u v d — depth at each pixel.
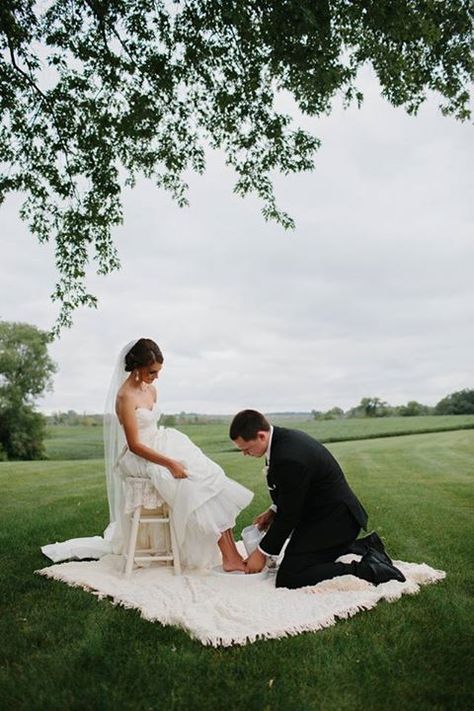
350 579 3.96
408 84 8.73
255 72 8.60
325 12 7.27
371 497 9.23
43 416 49.34
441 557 5.03
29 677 2.75
